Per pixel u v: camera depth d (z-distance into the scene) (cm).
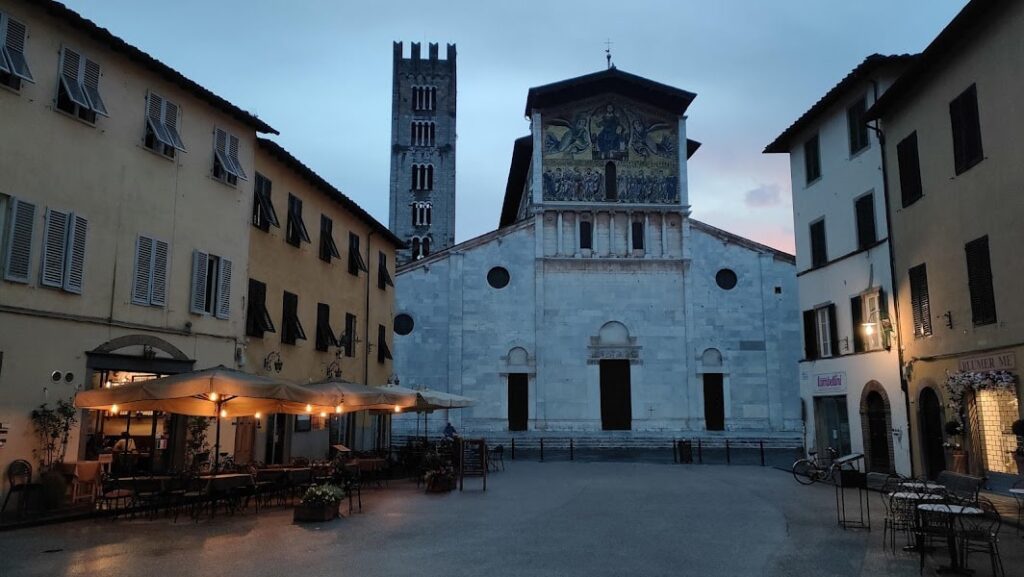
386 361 4081
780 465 3516
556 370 5291
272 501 2109
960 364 2227
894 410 2647
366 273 3788
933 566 1252
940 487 1445
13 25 1761
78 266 1906
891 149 2662
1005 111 2005
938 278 2355
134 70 2128
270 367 2714
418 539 1510
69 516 1714
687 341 5319
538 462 3800
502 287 5400
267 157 2764
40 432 1786
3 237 1731
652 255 5419
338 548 1409
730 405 5250
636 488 2512
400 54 9269
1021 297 1944
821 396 3200
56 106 1870
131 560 1287
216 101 2398
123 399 1728
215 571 1205
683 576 1189
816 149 3281
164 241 2203
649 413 5250
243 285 2559
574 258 5388
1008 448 2030
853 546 1441
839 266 3062
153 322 2147
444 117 9119
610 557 1336
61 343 1855
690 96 5450
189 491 1778
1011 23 1973
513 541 1492
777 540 1509
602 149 5550
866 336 2825
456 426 5178
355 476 2406
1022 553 1355
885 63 2716
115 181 2042
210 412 2073
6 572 1192
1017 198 1958
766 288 5384
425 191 8944
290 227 2941
